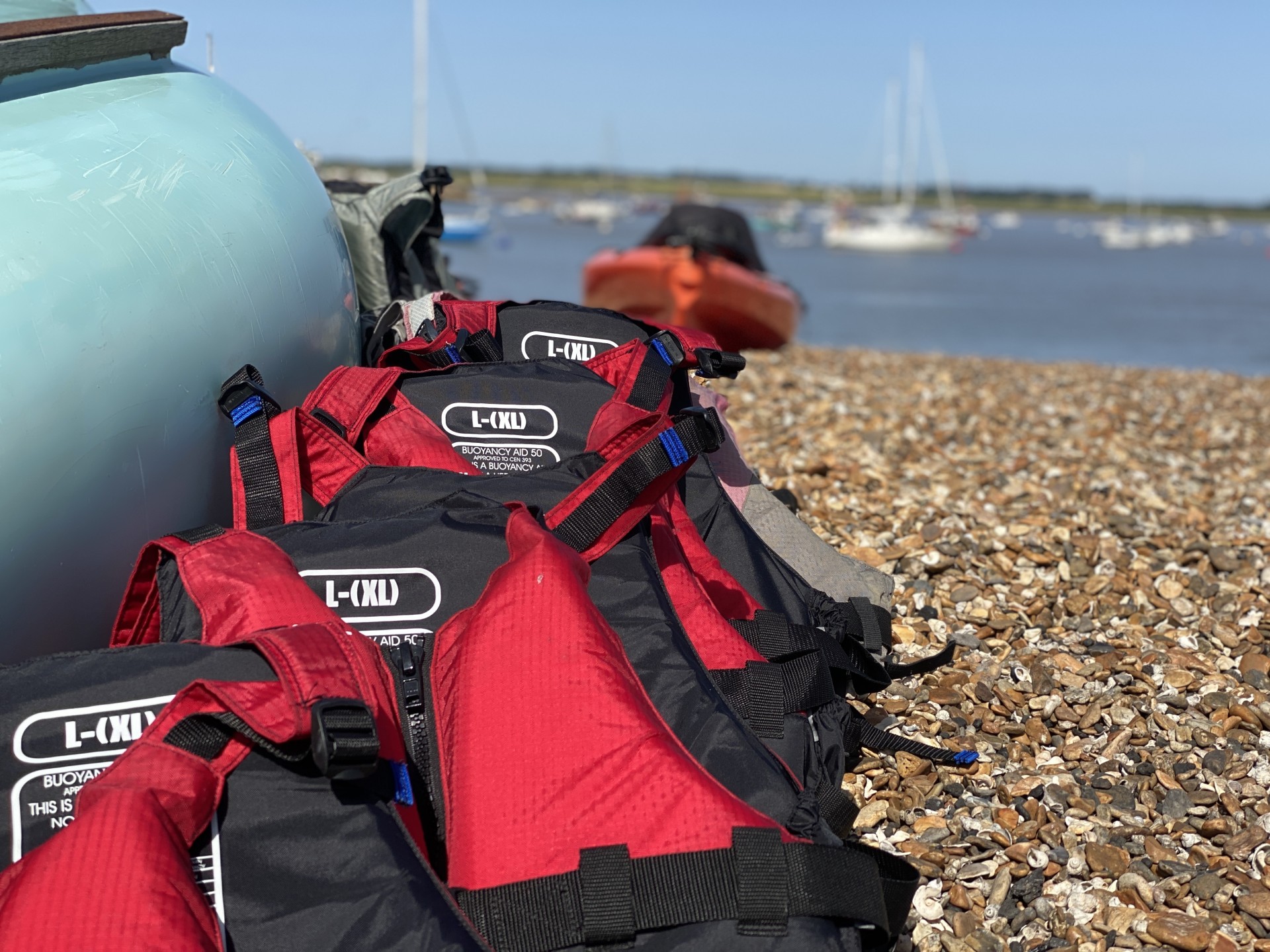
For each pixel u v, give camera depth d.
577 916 1.65
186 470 2.36
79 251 2.13
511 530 2.07
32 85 2.46
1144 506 5.30
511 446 2.73
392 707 1.81
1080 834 2.60
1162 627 3.79
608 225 109.19
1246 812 2.70
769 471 5.34
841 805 2.26
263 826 1.62
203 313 2.36
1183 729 3.07
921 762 2.87
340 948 1.54
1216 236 174.62
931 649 3.56
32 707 1.68
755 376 9.05
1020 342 21.56
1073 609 3.88
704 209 12.69
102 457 2.14
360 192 4.57
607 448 2.33
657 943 1.65
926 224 119.12
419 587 2.04
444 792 1.81
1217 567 4.41
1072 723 3.13
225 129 2.74
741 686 2.36
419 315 3.22
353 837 1.63
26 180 2.17
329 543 2.07
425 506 2.22
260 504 2.36
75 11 2.99
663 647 2.10
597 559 2.17
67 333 2.06
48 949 1.39
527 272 34.88
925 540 4.45
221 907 1.57
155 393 2.24
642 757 1.77
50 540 2.07
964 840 2.56
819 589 3.37
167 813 1.56
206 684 1.63
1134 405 9.19
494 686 1.82
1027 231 185.62
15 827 1.64
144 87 2.66
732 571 2.95
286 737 1.60
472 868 1.70
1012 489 5.40
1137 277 56.00
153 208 2.34
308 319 2.76
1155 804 2.75
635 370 2.87
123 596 2.16
